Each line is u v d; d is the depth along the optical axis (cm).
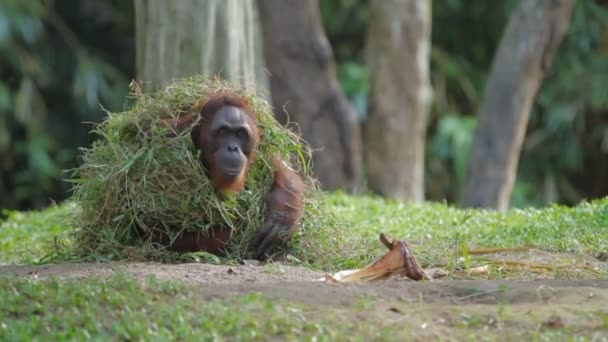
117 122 1050
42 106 2912
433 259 1032
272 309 732
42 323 711
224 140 1009
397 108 2345
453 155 3005
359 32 3322
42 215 1536
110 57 3222
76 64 3052
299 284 811
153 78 1549
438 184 3319
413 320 737
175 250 1031
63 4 3144
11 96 3009
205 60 1545
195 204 1009
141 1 1578
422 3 2325
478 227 1241
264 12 2250
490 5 3234
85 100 3052
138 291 771
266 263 1013
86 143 3112
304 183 1084
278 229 1036
